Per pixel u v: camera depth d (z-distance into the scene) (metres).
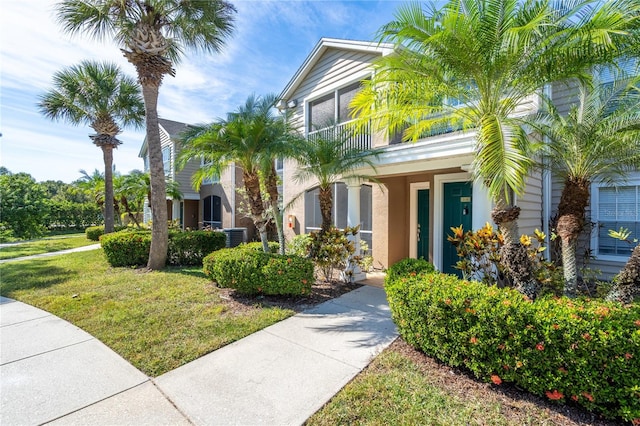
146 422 2.58
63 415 2.68
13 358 3.69
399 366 3.41
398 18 3.89
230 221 16.53
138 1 7.78
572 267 4.02
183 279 7.39
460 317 3.14
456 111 4.55
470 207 7.39
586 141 4.01
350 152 7.06
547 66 3.70
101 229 18.38
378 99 5.05
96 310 5.27
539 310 2.84
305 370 3.37
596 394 2.49
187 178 19.23
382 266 8.73
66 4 7.56
